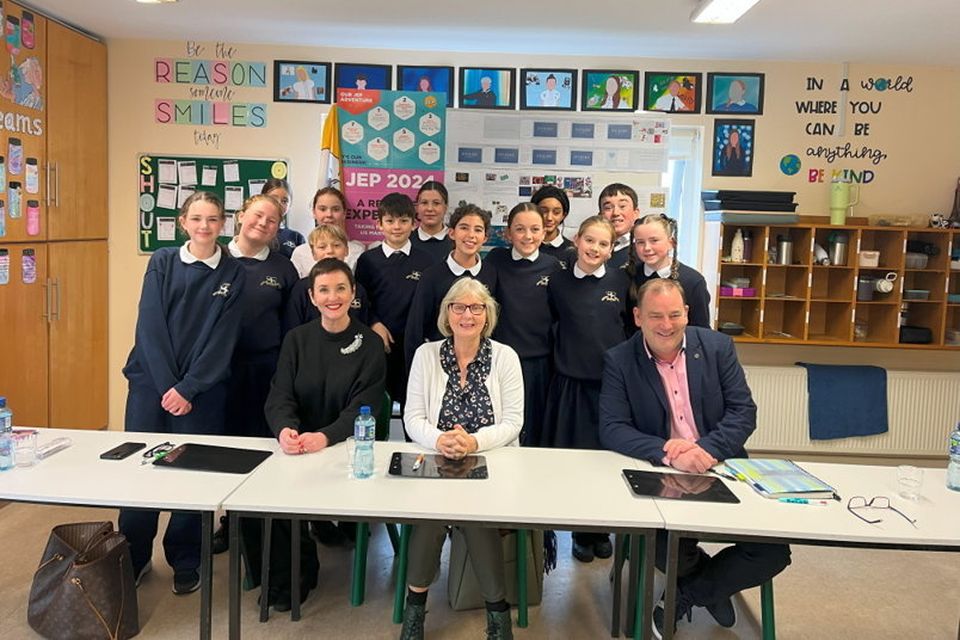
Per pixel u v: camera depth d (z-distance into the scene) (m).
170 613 2.70
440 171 4.51
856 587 3.12
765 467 2.39
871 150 4.97
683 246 5.14
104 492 2.07
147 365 2.73
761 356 5.13
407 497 2.09
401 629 2.66
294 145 4.82
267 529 2.66
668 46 4.54
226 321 2.75
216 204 2.72
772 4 3.67
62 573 2.46
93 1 3.90
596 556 3.35
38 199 4.05
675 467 2.41
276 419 2.56
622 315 3.18
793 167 4.96
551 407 3.19
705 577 2.51
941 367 5.17
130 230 4.85
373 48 4.77
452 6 3.83
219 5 3.92
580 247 3.05
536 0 3.71
